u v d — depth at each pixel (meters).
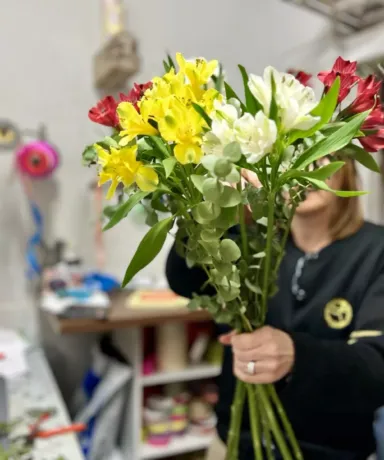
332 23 2.12
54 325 1.64
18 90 1.98
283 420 0.73
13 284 2.00
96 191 2.04
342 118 0.60
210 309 0.68
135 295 1.90
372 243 1.03
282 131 0.52
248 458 0.94
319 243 1.07
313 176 0.53
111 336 2.03
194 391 2.03
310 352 0.74
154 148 0.58
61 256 2.00
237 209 0.59
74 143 2.06
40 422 1.24
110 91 2.09
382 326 0.88
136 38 2.12
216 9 2.26
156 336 1.88
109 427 1.76
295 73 0.72
